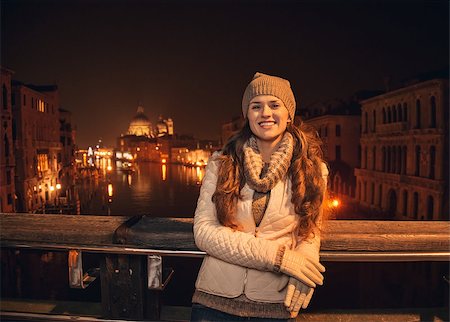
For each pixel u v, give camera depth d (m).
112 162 176.88
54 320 2.77
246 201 2.15
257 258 1.99
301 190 2.12
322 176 2.23
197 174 115.38
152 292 2.91
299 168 2.15
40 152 49.12
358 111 50.03
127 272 2.79
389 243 2.58
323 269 2.11
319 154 2.30
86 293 20.00
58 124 58.72
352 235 2.58
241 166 2.21
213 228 2.12
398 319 3.09
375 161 40.88
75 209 48.03
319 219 2.24
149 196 70.81
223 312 2.14
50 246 2.71
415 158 32.69
